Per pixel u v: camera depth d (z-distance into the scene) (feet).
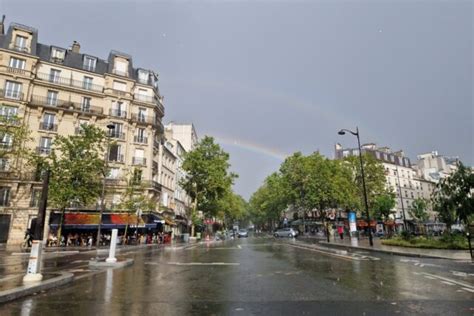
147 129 123.24
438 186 70.64
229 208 224.12
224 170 157.38
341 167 163.84
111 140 94.27
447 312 16.31
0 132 79.82
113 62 123.95
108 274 31.37
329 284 24.75
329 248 70.13
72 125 109.40
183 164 155.43
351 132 80.43
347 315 15.99
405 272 30.66
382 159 218.59
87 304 18.54
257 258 47.98
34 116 103.86
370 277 27.89
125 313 16.52
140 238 105.81
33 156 84.23
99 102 116.37
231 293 21.63
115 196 106.63
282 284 24.99
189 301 19.30
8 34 105.50
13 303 18.72
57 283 24.66
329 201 155.33
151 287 24.06
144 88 128.26
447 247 56.80
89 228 96.94
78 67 115.65
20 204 95.35
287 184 167.43
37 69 107.55
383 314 16.08
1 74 99.55
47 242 86.58
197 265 39.22
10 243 92.07
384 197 155.74
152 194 119.44
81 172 84.53
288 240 122.72
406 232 77.36
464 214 63.41
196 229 199.21
